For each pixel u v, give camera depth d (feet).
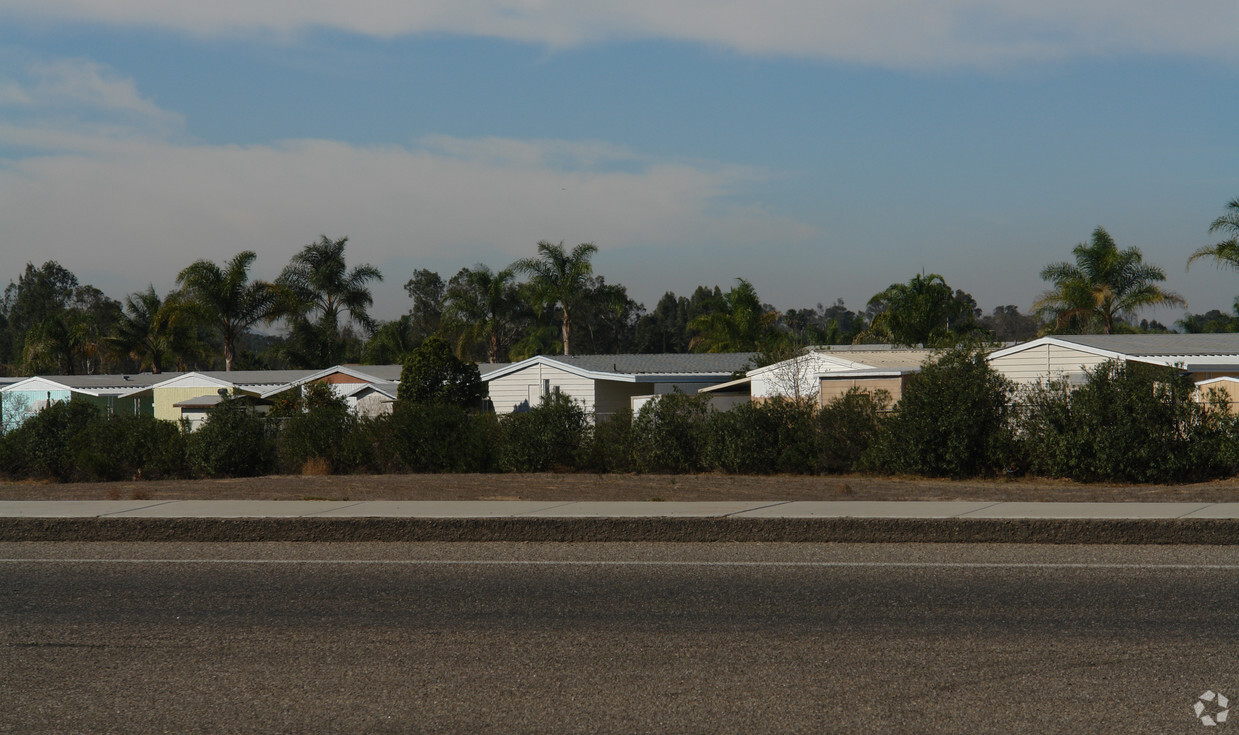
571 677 19.75
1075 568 29.78
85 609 26.11
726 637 22.56
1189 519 34.30
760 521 36.04
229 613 25.48
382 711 17.99
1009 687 18.84
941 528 35.14
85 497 49.37
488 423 68.64
